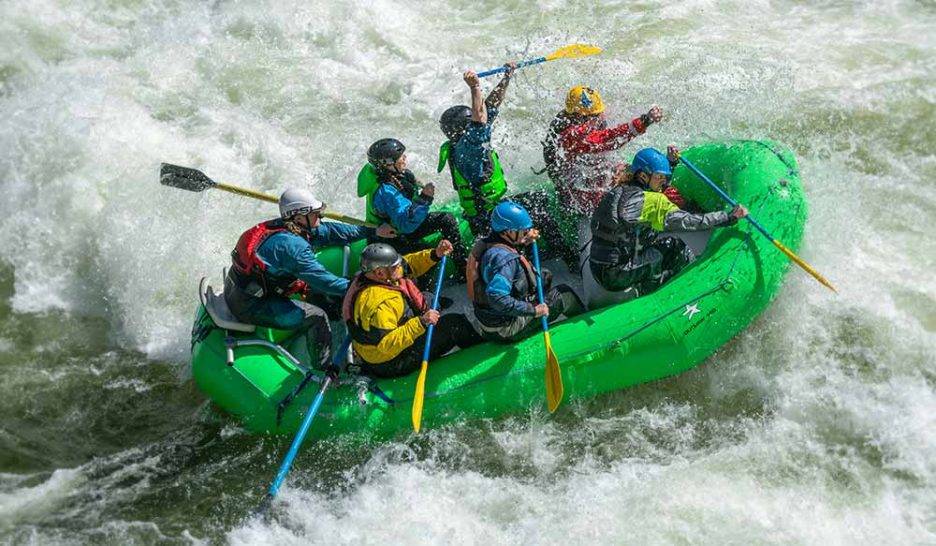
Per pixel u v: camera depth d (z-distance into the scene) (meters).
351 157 17.64
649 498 11.11
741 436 12.02
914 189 16.19
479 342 12.31
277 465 12.08
